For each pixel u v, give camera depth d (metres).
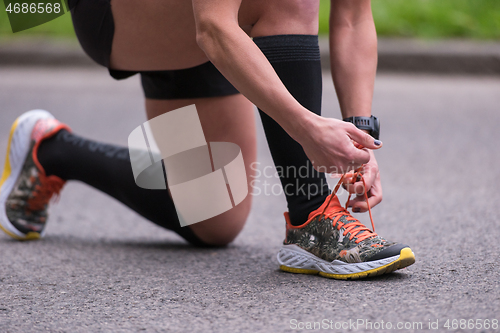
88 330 1.62
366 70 2.13
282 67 1.94
